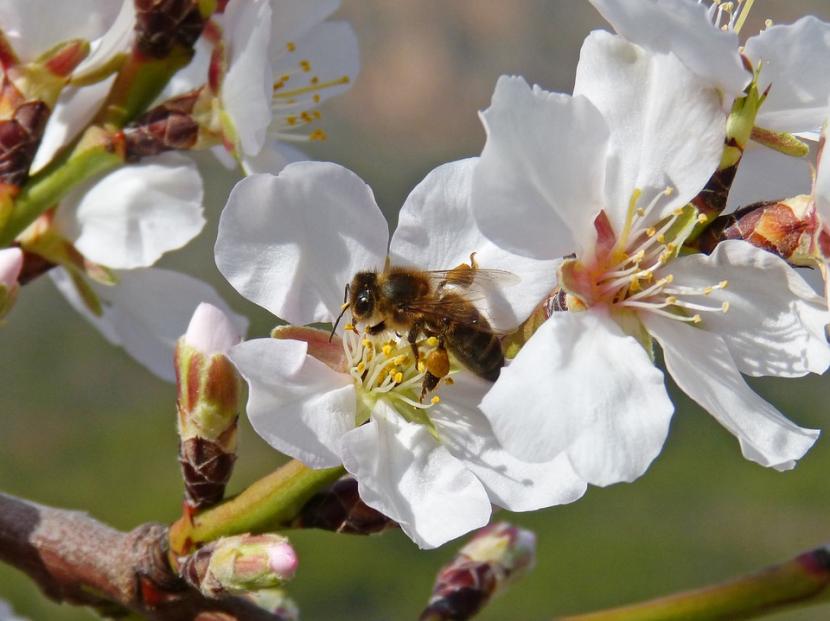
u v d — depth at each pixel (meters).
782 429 0.17
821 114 0.18
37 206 0.19
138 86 0.19
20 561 0.19
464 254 0.18
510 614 0.47
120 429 0.55
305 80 0.23
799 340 0.17
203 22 0.19
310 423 0.17
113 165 0.20
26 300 0.60
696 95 0.17
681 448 0.54
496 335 0.18
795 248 0.17
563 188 0.17
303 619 0.47
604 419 0.17
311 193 0.17
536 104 0.17
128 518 0.51
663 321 0.18
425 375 0.18
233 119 0.19
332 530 0.18
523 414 0.17
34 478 0.53
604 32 0.18
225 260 0.17
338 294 0.18
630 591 0.48
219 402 0.18
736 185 0.19
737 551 0.50
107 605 0.19
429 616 0.19
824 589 0.17
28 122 0.19
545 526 0.50
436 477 0.17
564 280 0.17
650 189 0.18
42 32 0.19
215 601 0.18
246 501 0.18
